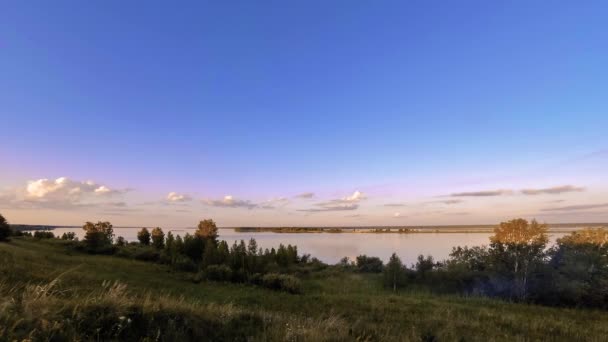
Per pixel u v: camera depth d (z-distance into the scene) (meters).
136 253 64.69
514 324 16.05
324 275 56.06
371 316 16.22
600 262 31.41
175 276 45.75
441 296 34.38
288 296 29.45
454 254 46.00
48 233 89.19
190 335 5.88
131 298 6.73
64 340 4.62
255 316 7.67
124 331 5.42
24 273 19.30
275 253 71.31
